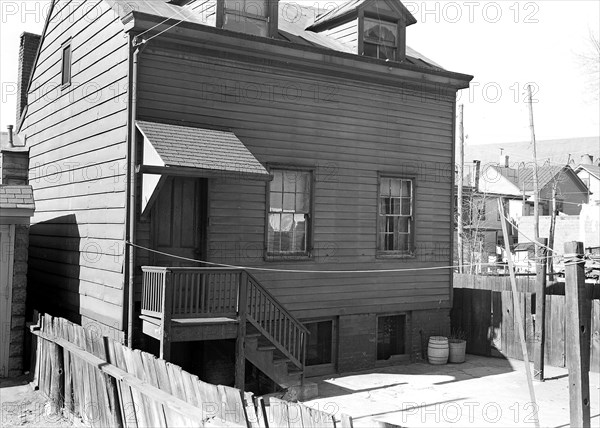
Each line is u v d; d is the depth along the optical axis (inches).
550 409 447.2
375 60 565.3
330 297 556.7
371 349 581.0
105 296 479.8
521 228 1835.6
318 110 553.0
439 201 629.9
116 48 480.7
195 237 490.3
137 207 453.7
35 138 675.4
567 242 330.0
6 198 507.2
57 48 616.1
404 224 612.4
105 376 353.4
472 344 656.4
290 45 518.6
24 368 517.0
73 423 395.9
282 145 531.5
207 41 482.0
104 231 486.0
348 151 569.6
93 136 514.6
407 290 605.6
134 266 451.5
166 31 459.2
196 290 450.6
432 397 476.4
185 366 496.1
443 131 632.4
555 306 604.7
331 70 555.8
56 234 592.4
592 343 583.8
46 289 614.9
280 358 469.1
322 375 551.5
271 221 532.1
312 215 546.9
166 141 437.1
